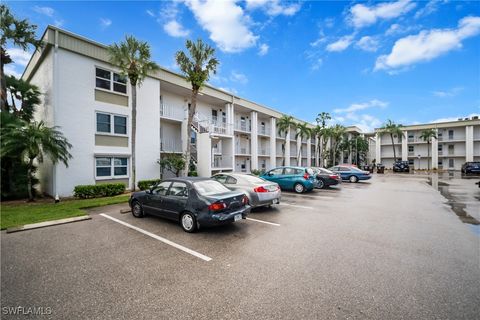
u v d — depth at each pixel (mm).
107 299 3219
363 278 3740
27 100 15070
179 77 18344
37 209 9062
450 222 7227
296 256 4652
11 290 3463
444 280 3654
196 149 19750
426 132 46781
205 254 4785
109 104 14273
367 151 60906
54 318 2828
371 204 10203
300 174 13641
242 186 8844
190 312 2920
